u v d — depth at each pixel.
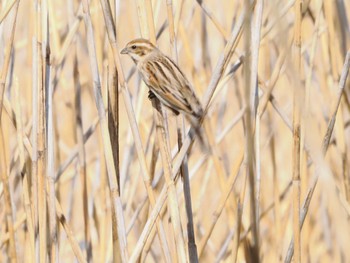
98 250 11.68
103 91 10.05
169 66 9.00
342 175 11.19
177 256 8.63
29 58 12.41
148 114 13.38
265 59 11.77
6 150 10.76
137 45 9.36
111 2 8.78
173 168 8.60
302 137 9.62
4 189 10.45
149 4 9.39
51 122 9.57
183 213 12.09
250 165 6.77
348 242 10.17
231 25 11.93
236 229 9.64
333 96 11.23
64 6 13.77
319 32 11.62
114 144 8.97
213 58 14.73
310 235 13.32
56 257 9.68
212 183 14.34
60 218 9.92
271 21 10.59
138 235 12.63
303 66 12.31
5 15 9.70
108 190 11.80
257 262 7.00
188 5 14.32
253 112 9.05
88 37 8.86
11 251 10.53
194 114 8.57
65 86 12.98
